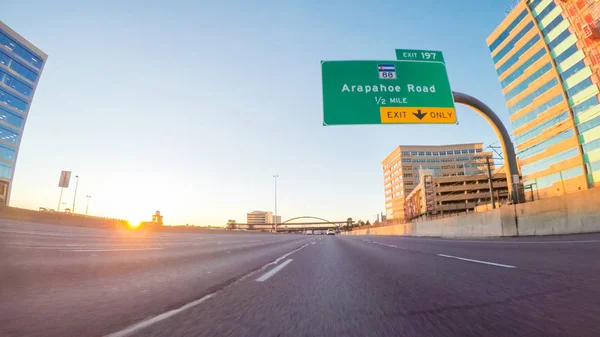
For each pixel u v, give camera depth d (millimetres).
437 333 2072
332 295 3410
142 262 6641
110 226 26781
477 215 22578
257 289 3793
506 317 2385
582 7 48781
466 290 3475
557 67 54031
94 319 2381
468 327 2182
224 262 7207
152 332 2109
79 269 5168
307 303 3031
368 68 15258
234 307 2859
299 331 2158
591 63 48062
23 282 3889
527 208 17469
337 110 14719
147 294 3391
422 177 95062
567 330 2055
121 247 11234
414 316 2496
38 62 60344
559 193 54000
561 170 53812
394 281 4285
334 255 9453
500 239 16953
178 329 2189
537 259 6266
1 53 53562
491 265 5641
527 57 60094
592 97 48406
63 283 3920
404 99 14969
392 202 152375
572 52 51000
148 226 31203
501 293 3242
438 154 140875
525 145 61688
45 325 2203
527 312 2498
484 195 95000
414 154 141500
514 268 5078
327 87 14977
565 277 4043
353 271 5500
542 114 57438
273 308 2828
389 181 157875
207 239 26594
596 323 2186
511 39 63969
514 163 17797
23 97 57500
